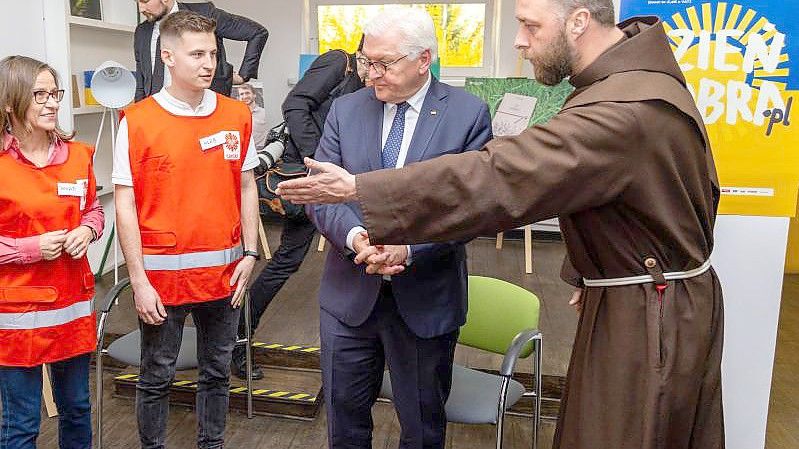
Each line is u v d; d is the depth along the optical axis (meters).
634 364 1.22
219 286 2.01
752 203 1.92
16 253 1.71
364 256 1.49
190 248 1.95
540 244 5.43
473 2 5.42
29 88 1.68
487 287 2.16
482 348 2.18
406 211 1.13
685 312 1.22
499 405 1.78
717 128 1.89
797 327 4.06
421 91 1.63
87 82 3.79
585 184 1.11
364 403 1.79
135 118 1.86
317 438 2.54
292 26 5.62
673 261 1.22
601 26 1.20
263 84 5.69
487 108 1.67
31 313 1.77
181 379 2.82
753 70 1.84
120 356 2.26
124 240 1.89
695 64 1.86
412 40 1.52
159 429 2.07
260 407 2.70
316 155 1.74
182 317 2.03
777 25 1.80
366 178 1.14
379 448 2.47
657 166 1.14
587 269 1.29
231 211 2.03
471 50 5.52
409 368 1.70
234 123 2.01
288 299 3.88
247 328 2.64
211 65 1.86
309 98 2.65
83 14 3.92
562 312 3.74
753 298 2.00
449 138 1.59
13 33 3.29
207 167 1.94
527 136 1.13
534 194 1.11
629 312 1.22
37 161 1.78
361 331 1.71
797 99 1.83
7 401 1.81
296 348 2.99
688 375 1.22
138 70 2.88
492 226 1.14
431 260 1.65
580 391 1.29
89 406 1.98
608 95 1.13
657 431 1.20
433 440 1.77
